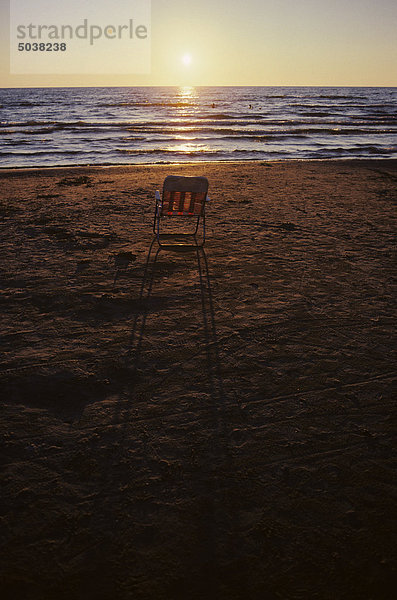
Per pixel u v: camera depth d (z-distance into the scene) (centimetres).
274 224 751
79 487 237
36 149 2292
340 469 253
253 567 197
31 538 208
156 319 420
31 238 657
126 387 321
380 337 397
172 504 228
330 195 1010
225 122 3881
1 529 212
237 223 754
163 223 747
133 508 225
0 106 6131
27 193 1016
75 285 490
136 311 434
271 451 265
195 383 327
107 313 429
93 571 193
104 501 228
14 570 192
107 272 529
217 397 313
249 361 356
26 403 301
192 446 267
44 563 196
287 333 400
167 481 242
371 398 315
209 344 379
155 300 459
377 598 186
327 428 286
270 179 1233
